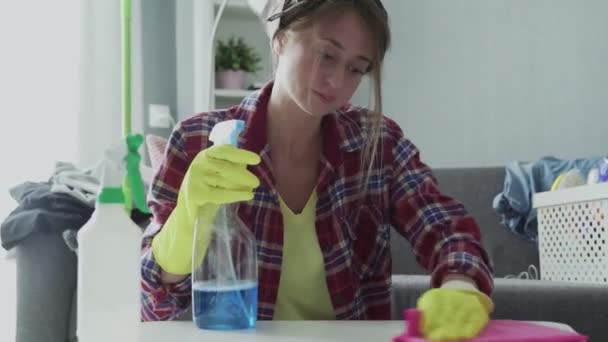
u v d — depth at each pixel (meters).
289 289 1.11
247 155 0.76
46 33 2.49
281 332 0.78
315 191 1.13
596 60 3.01
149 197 1.05
